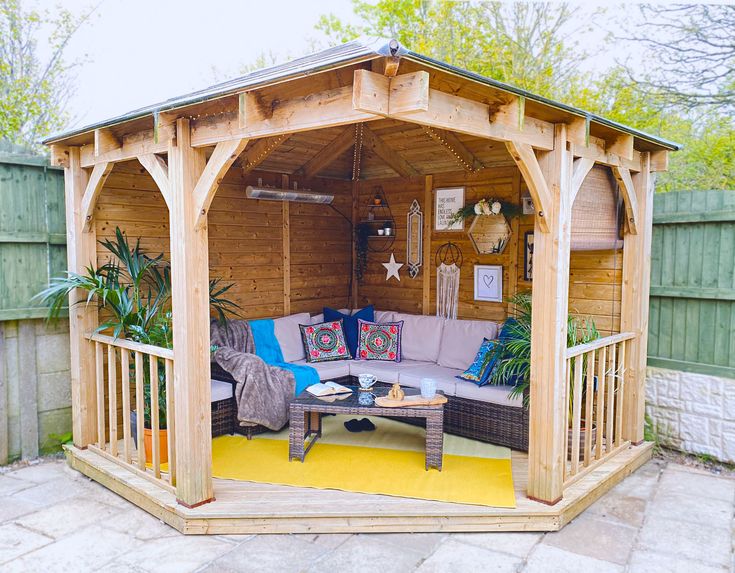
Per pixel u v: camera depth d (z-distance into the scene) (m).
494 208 5.10
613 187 4.32
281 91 2.59
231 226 5.29
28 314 4.29
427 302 5.87
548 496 3.34
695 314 4.45
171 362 3.44
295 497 3.41
